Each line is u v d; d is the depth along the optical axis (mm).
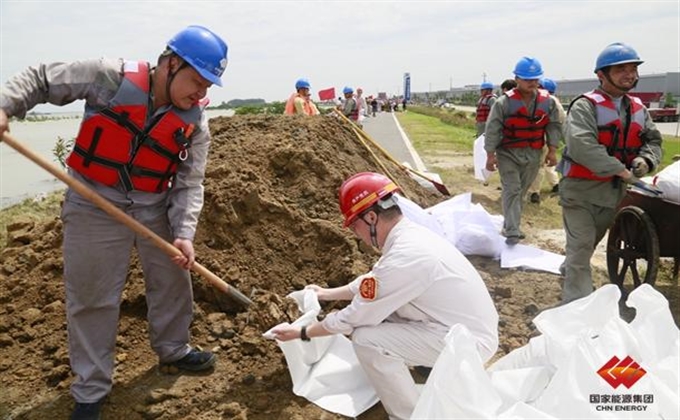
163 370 3416
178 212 3062
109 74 2711
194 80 2727
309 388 3240
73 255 2861
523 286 4984
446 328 2848
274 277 4234
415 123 31719
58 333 3779
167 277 3232
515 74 6082
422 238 2852
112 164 2818
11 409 3154
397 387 2906
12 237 5004
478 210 6223
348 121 7445
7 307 4016
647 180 4777
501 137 6180
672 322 2879
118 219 2783
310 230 4543
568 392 2527
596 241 4512
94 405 2975
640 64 4094
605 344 2658
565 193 4395
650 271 4262
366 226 2912
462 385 2352
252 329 3732
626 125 4172
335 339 3555
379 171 6906
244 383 3324
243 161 5316
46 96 2682
